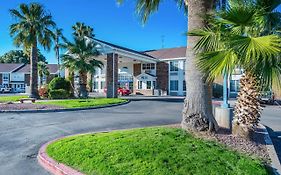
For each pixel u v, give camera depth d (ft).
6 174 19.66
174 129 26.21
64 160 21.15
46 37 99.60
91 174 18.47
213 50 22.68
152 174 17.58
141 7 33.63
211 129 25.44
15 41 97.30
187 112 25.84
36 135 32.17
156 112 57.93
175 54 140.05
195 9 25.79
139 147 21.18
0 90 186.80
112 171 18.22
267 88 21.58
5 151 25.43
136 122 42.39
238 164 19.40
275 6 24.30
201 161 19.20
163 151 20.49
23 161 22.56
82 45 100.01
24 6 96.07
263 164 20.22
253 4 24.26
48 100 85.40
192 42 25.80
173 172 17.81
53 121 42.60
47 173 19.92
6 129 35.81
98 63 104.78
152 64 144.66
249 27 23.38
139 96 126.52
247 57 19.77
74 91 109.19
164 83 140.56
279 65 21.24
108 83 102.17
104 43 103.71
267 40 19.79
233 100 101.81
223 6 27.63
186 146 21.47
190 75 25.91
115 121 43.16
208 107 25.70
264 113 61.77
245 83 25.13
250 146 23.66
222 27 23.13
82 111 57.52
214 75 21.70
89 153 21.29
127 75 152.25
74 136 27.68
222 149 21.63
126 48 126.21
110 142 22.93
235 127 25.72
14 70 215.31
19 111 53.78
